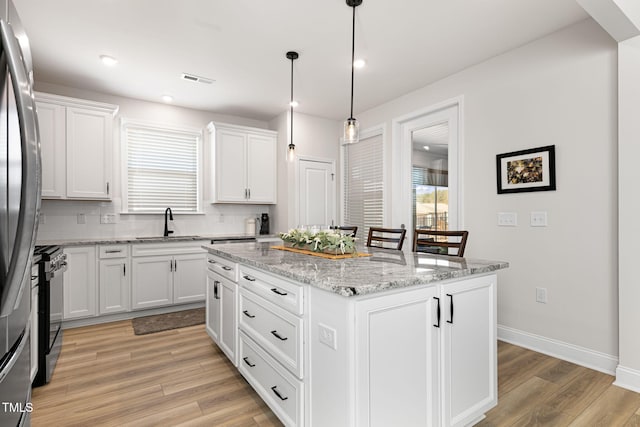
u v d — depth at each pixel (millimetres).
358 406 1263
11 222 933
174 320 3543
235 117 4828
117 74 3377
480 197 3092
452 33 2639
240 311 2219
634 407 1914
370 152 4578
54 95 3344
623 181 2154
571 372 2330
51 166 3346
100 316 3449
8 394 1036
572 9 2326
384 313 1348
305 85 3686
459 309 1624
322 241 2238
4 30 893
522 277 2787
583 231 2441
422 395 1474
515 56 2863
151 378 2270
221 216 4688
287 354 1654
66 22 2471
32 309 2061
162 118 4281
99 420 1803
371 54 2980
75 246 3291
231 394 2076
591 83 2406
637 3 1979
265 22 2494
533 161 2703
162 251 3773
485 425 1764
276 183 4879
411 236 3941
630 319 2123
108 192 3643
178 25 2525
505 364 2459
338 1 2258
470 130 3193
